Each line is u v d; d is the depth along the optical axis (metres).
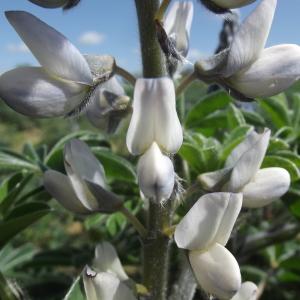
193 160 0.07
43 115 0.06
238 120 0.08
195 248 0.06
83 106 0.06
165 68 0.06
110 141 0.09
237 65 0.06
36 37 0.05
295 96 0.09
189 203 0.07
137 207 0.08
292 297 0.10
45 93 0.05
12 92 0.05
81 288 0.06
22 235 0.21
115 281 0.05
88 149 0.06
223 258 0.05
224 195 0.05
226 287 0.05
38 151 0.09
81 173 0.06
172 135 0.05
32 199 0.08
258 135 0.06
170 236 0.06
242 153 0.06
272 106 0.08
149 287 0.06
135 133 0.05
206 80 0.06
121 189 0.08
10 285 0.06
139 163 0.05
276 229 0.09
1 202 0.07
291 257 0.10
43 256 0.09
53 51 0.05
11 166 0.07
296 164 0.07
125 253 0.09
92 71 0.06
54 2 0.06
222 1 0.06
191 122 0.08
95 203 0.06
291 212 0.07
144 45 0.06
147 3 0.06
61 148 0.07
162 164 0.05
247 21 0.05
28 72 0.06
